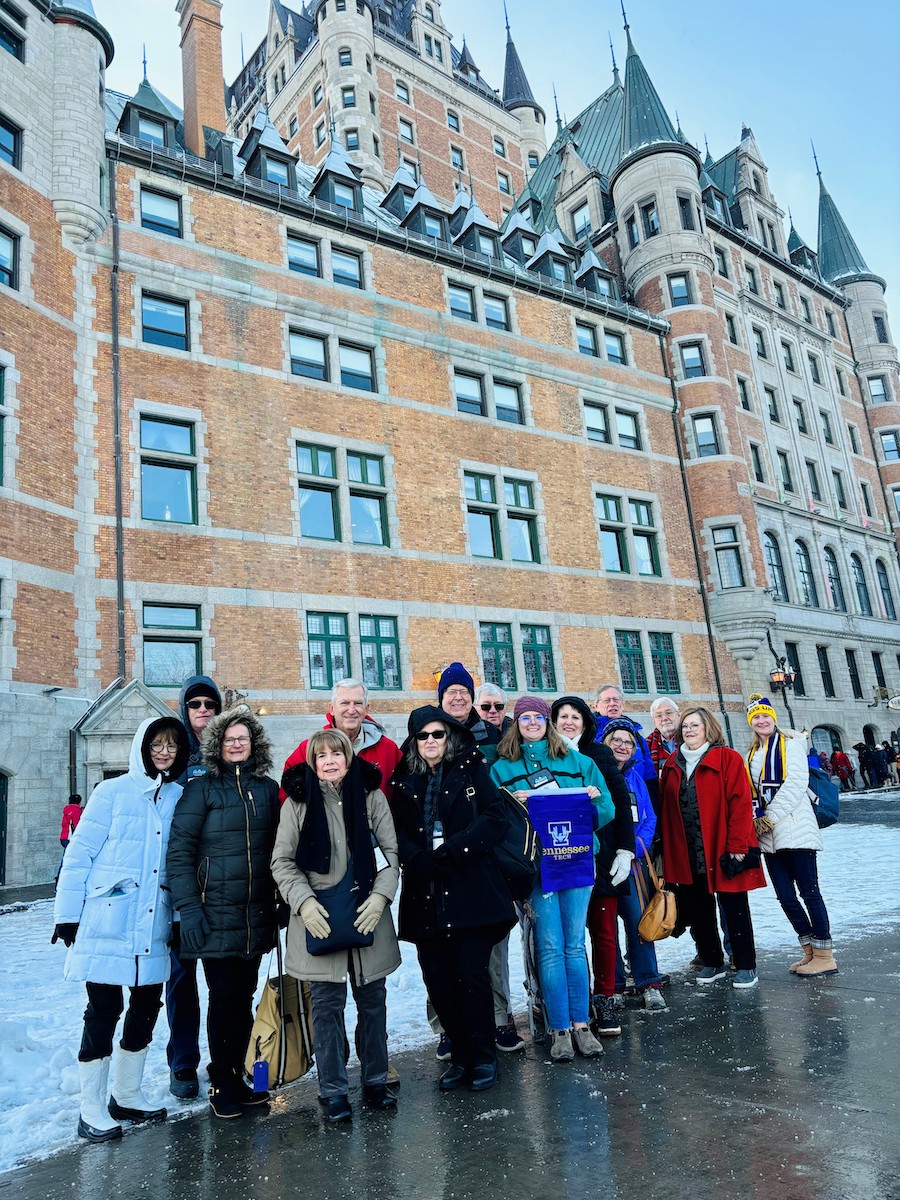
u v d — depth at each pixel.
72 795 13.99
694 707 6.21
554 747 5.00
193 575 17.25
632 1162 3.17
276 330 20.00
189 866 4.14
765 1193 2.83
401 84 46.12
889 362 40.28
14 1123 4.05
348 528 19.78
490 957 4.43
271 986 4.25
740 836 5.73
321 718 17.98
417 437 21.70
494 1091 4.12
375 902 4.03
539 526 23.66
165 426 18.02
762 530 30.50
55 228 17.12
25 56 17.31
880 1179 2.85
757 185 37.72
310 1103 4.22
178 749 4.50
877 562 37.06
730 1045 4.47
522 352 25.02
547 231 28.47
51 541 15.55
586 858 4.77
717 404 28.94
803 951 6.49
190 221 19.48
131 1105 4.12
